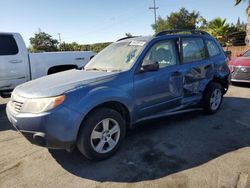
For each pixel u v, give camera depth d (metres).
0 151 4.12
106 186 3.07
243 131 4.71
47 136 3.24
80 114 3.35
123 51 4.56
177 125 5.05
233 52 23.41
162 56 4.57
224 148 3.97
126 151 3.96
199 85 5.24
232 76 9.20
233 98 7.41
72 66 7.72
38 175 3.37
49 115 3.21
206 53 5.53
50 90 3.41
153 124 5.11
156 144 4.18
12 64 6.68
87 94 3.46
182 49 4.95
